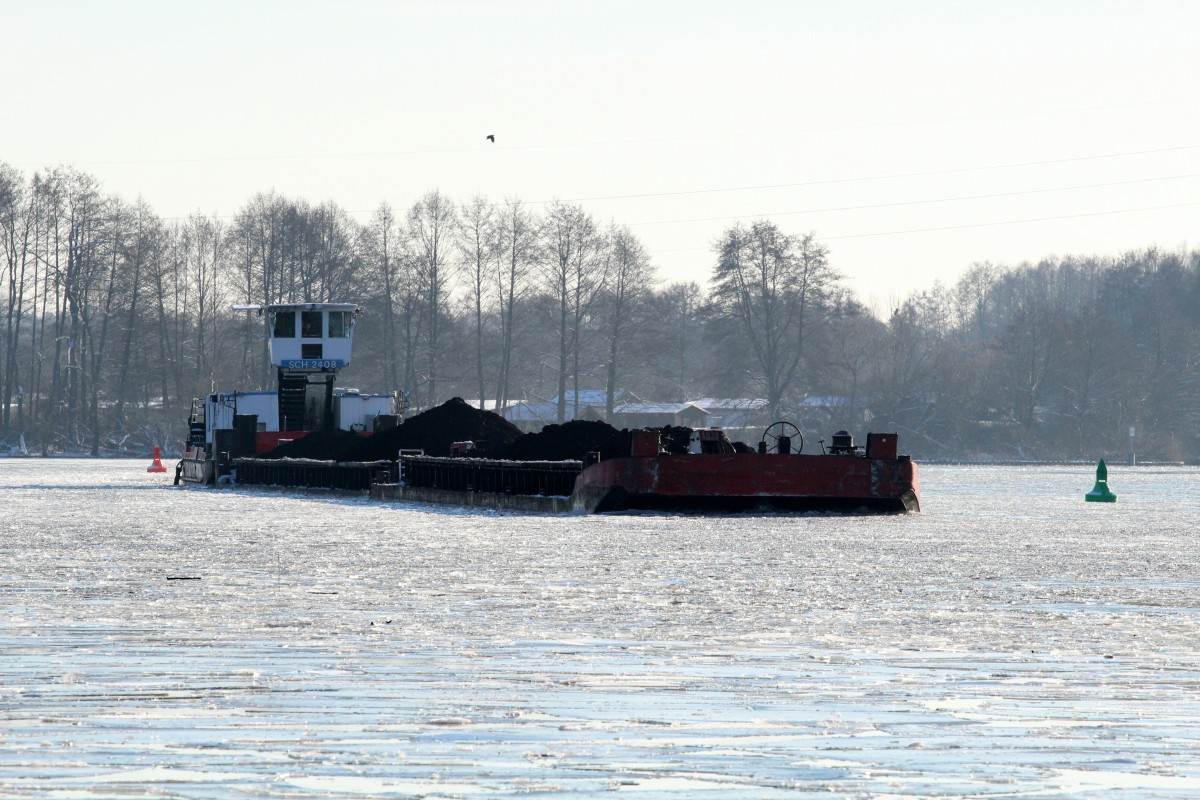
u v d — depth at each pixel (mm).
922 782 35781
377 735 40219
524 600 72750
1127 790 35219
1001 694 46750
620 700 45281
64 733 40281
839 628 62562
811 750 38875
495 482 175375
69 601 71188
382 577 84875
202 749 38562
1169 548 112500
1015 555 104250
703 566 93062
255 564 93625
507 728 41250
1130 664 52906
